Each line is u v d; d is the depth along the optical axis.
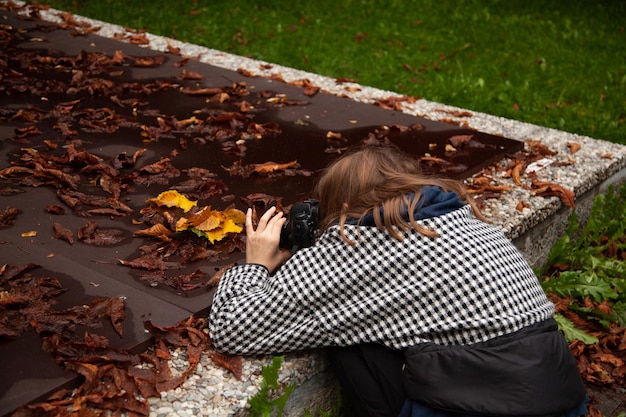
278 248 2.45
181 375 2.19
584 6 8.59
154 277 2.63
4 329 2.24
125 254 2.77
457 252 2.12
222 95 4.48
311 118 4.33
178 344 2.30
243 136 3.97
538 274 3.46
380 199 2.21
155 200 3.10
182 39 6.98
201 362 2.26
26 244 2.78
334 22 7.79
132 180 3.36
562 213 3.72
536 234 3.55
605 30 7.84
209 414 2.05
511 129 4.50
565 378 2.07
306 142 3.96
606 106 5.84
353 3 8.45
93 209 3.06
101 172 3.36
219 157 3.70
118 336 2.29
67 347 2.18
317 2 8.44
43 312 2.35
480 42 7.33
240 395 2.13
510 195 3.59
